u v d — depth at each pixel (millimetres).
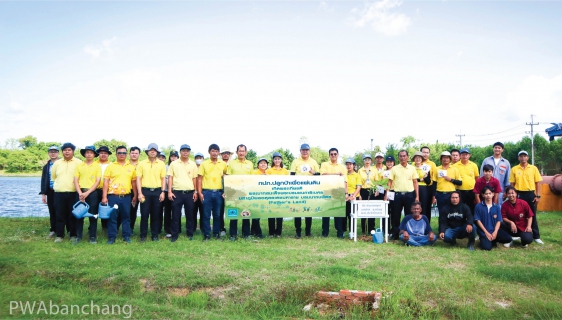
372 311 5664
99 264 7379
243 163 10922
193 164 10211
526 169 10453
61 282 6727
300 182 10547
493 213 9328
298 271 7094
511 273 6969
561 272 7086
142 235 9680
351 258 8039
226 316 5465
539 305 5691
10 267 7207
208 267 7234
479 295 6105
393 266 7477
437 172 10477
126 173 9531
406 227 9891
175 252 8453
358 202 10250
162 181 9844
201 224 11297
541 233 11258
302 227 13000
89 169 9469
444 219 9836
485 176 10086
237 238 10242
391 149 45188
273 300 5980
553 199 17078
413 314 5578
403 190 10398
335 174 11125
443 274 7000
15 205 25844
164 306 5734
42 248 8523
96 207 9508
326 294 6008
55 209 9461
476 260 8094
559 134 18641
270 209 10391
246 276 6781
